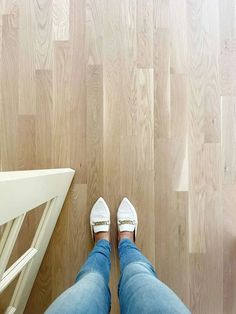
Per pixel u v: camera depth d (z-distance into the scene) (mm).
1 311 1118
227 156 1207
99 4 1216
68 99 1211
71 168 1203
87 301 635
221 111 1213
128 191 1201
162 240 1196
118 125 1207
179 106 1211
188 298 1184
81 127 1207
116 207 1200
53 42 1217
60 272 1185
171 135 1206
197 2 1208
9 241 676
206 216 1199
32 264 954
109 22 1215
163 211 1198
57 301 625
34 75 1215
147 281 704
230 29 1200
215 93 1213
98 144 1207
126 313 646
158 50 1214
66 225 1194
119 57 1212
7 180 505
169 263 1191
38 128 1210
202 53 1204
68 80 1211
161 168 1204
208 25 1206
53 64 1215
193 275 1188
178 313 567
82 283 714
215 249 1196
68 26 1214
